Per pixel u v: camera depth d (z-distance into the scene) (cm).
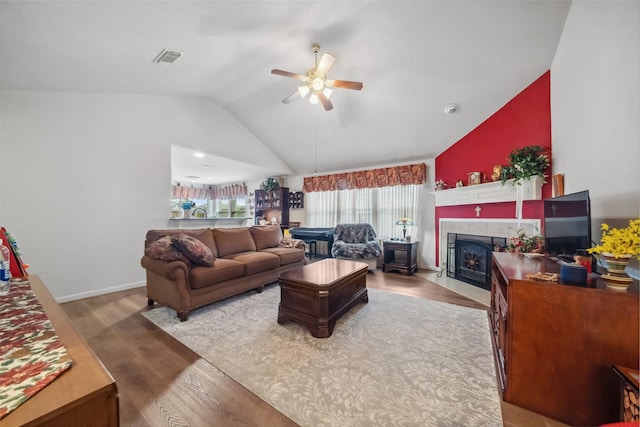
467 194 399
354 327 236
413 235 513
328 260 335
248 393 151
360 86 279
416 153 489
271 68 327
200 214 480
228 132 495
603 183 185
